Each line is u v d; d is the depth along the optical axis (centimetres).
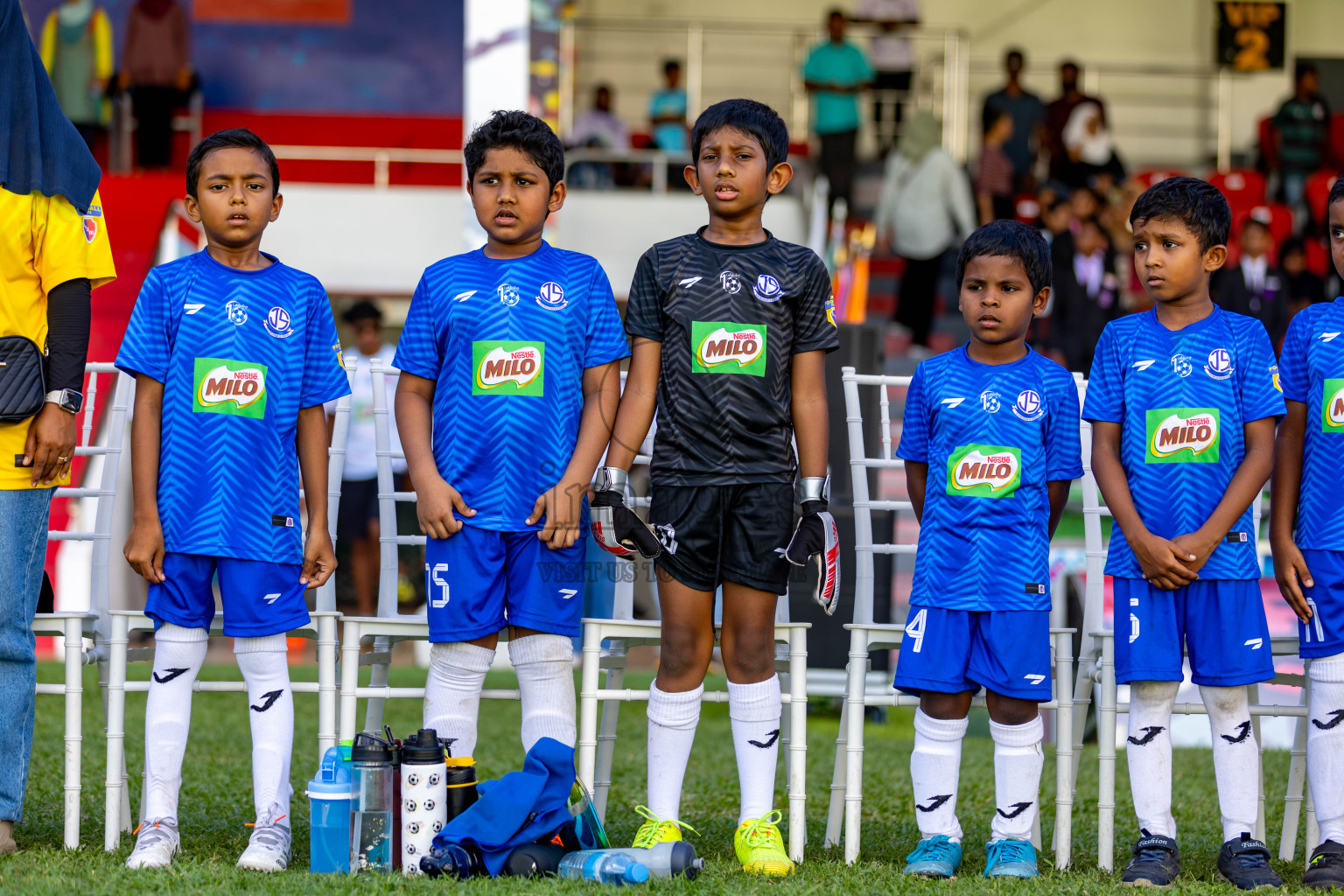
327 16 2800
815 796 855
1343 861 582
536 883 538
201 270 620
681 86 2986
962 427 630
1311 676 615
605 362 632
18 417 596
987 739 1180
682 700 620
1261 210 2386
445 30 2819
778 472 617
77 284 620
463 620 604
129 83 2361
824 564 613
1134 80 3091
